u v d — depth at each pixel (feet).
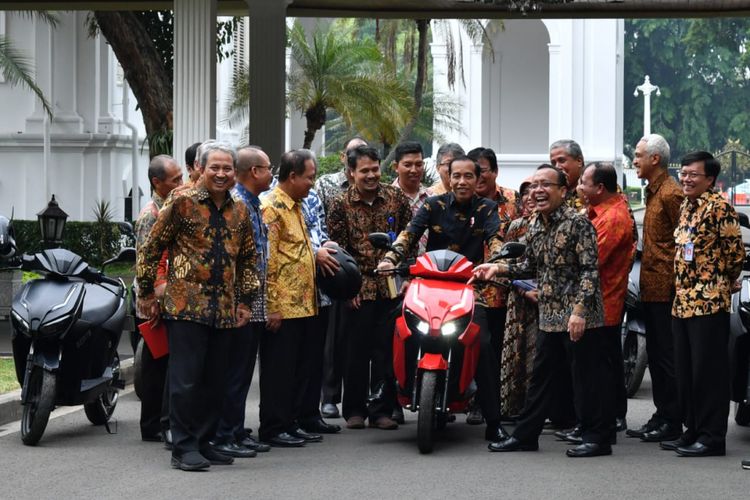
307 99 114.93
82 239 98.02
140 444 34.47
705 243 32.42
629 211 34.35
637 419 39.24
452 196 35.81
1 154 111.34
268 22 67.00
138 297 31.04
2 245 36.06
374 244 33.63
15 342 34.86
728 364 32.89
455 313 32.86
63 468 30.96
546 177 32.45
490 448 33.45
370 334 37.01
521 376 37.35
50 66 110.22
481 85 145.79
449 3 70.95
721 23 252.01
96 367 35.58
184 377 30.58
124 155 118.21
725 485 29.12
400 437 35.65
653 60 268.21
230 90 125.39
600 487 28.84
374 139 122.01
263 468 30.94
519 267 33.55
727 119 268.00
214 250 30.60
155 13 91.35
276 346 33.96
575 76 142.20
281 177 34.17
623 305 34.47
